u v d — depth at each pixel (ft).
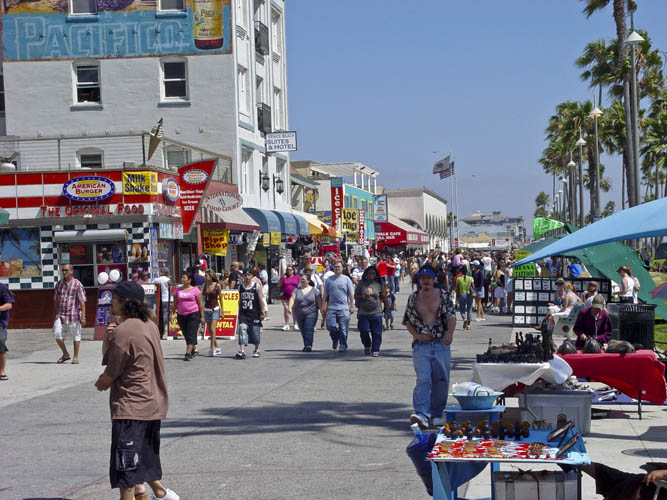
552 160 321.52
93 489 24.35
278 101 139.95
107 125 110.52
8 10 110.01
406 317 32.58
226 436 31.58
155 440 21.34
